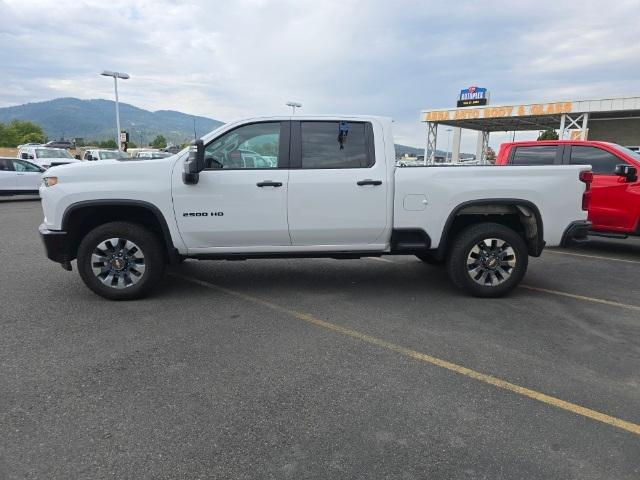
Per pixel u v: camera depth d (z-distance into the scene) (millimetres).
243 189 5180
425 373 3664
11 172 17844
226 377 3555
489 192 5367
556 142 8992
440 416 3070
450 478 2494
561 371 3721
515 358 3947
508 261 5516
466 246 5438
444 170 5352
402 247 5461
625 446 2781
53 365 3715
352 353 4016
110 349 4031
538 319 4891
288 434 2852
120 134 32750
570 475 2527
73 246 5430
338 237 5414
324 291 5840
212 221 5219
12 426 2891
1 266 6984
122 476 2473
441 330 4559
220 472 2514
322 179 5238
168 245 5246
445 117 29547
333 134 5344
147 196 5121
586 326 4703
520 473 2535
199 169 5016
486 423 2996
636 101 22656
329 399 3258
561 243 5543
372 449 2721
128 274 5340
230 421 2979
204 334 4395
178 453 2660
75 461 2582
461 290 5832
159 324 4637
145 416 3020
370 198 5301
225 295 5629
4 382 3436
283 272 6789
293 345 4168
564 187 5430
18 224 11750
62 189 5074
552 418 3062
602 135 33938
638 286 6250
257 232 5289
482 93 38688
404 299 5543
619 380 3582
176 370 3656
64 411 3062
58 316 4832
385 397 3297
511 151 9516
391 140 5398
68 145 51531
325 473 2516
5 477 2447
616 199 8164
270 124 5320
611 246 9586
